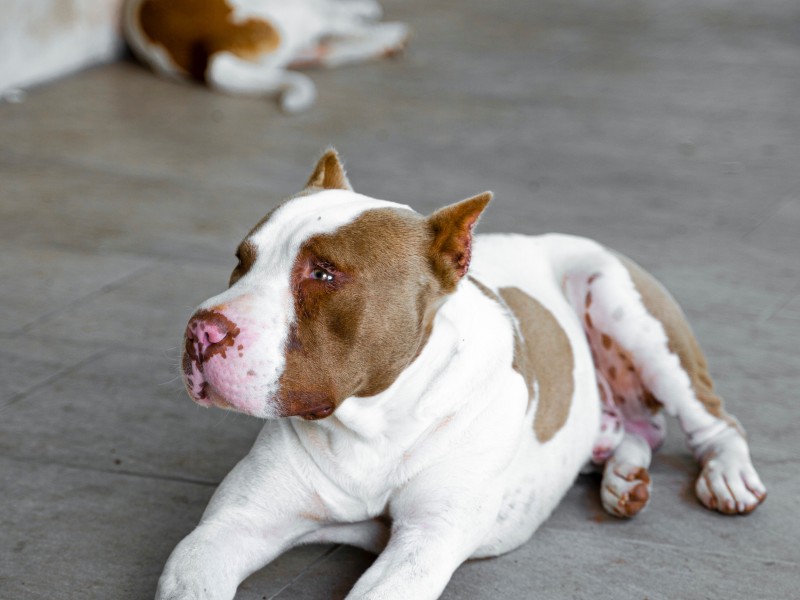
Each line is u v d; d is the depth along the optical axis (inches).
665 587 66.0
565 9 230.8
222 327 58.2
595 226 111.4
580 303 73.6
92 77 160.6
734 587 66.1
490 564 67.1
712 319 91.2
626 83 171.9
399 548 61.9
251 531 63.8
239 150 132.6
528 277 73.1
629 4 237.9
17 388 81.1
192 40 158.6
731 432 73.5
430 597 61.1
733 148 139.6
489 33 204.8
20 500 70.9
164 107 149.0
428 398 62.6
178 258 100.6
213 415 78.9
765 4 238.2
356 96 158.6
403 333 60.7
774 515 71.1
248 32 159.0
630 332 72.7
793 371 84.5
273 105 152.6
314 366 59.3
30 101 147.1
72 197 114.7
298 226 60.2
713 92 167.0
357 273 59.6
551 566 67.1
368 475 63.5
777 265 101.3
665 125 149.9
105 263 98.8
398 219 61.1
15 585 65.1
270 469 64.3
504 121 150.0
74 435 76.6
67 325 88.9
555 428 68.2
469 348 63.2
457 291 63.7
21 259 98.7
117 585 65.4
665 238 108.3
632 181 126.4
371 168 127.5
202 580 60.8
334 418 62.7
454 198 118.4
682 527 70.1
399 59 181.5
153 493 71.9
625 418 75.3
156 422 78.0
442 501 62.8
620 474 70.7
